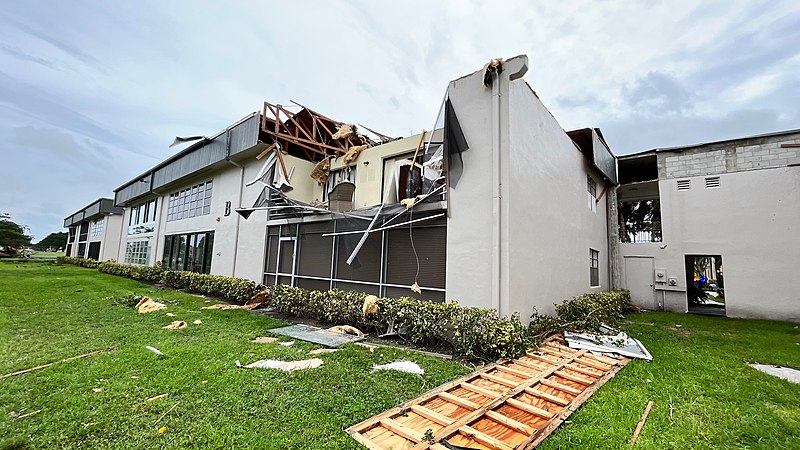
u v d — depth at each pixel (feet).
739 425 11.75
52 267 78.69
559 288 28.86
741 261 38.55
